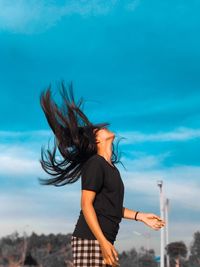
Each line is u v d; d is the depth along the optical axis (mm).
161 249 40719
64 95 3875
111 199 3639
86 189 3588
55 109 3855
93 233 3475
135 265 92000
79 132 3857
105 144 3877
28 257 97875
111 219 3619
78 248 3527
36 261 97625
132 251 96500
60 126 3850
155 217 4367
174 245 83188
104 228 3580
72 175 3893
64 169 3898
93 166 3639
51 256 96688
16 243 95938
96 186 3594
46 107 3863
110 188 3652
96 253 3477
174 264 83125
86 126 3881
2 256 92750
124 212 4391
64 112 3855
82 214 3625
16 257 92625
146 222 4348
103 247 3410
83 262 3480
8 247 95250
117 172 3768
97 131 3881
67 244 99375
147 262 93125
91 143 3848
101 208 3613
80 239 3533
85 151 3854
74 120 3850
